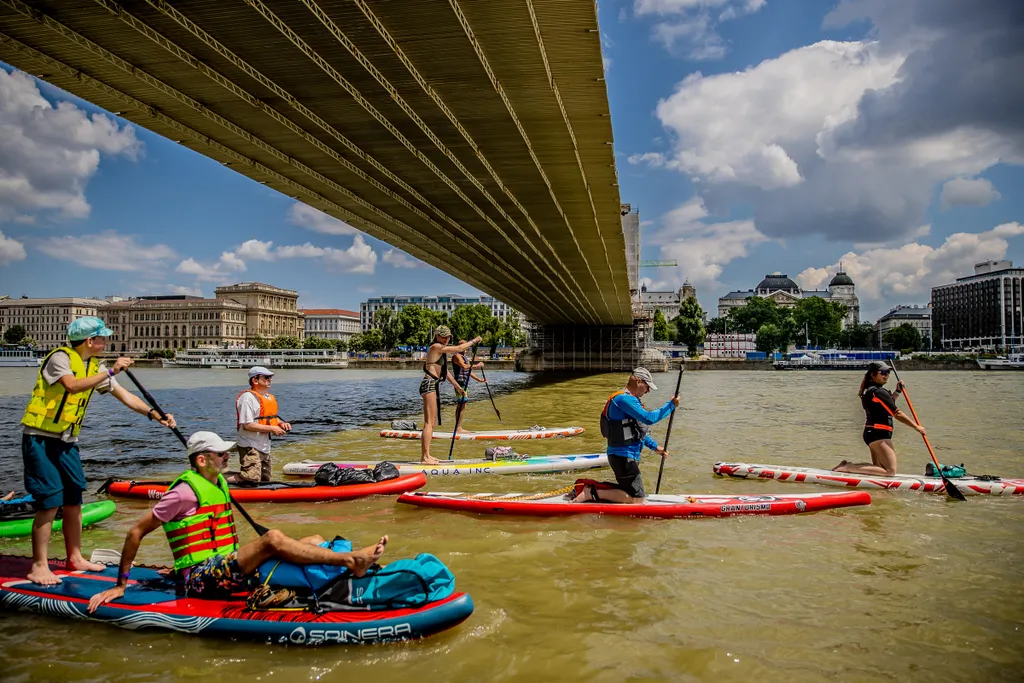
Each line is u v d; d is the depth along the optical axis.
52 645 3.99
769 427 16.25
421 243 30.34
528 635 4.16
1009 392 33.31
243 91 14.20
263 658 3.85
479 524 6.74
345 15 11.85
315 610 4.05
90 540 6.23
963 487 8.06
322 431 15.27
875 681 3.64
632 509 6.96
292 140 16.97
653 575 5.24
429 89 15.23
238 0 10.77
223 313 141.62
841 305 138.38
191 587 4.29
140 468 10.23
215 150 16.72
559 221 28.00
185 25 11.42
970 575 5.27
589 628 4.26
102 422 17.52
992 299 135.12
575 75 15.13
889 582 5.12
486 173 21.19
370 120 16.14
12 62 11.99
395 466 9.15
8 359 88.81
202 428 16.08
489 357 100.00
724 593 4.88
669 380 52.97
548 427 15.23
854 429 15.72
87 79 12.83
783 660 3.87
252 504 7.64
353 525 6.71
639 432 7.19
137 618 4.16
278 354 103.38
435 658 3.85
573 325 75.56
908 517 7.05
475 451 11.84
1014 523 6.83
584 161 20.83
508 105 16.39
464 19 12.52
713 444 12.91
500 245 32.09
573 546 5.99
